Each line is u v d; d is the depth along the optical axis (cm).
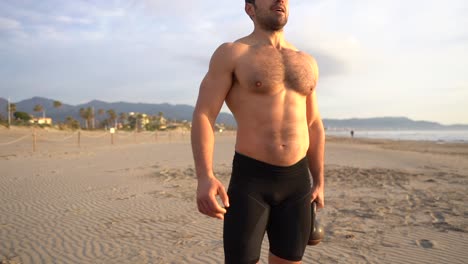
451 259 435
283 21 205
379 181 1073
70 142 3497
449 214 649
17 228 592
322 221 609
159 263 434
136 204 770
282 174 194
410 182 1052
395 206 720
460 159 1953
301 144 202
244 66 193
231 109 205
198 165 182
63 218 657
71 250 486
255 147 194
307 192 204
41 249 491
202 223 615
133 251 478
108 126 13350
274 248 203
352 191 902
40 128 6206
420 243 491
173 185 1020
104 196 858
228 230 193
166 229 580
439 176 1190
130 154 2178
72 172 1283
